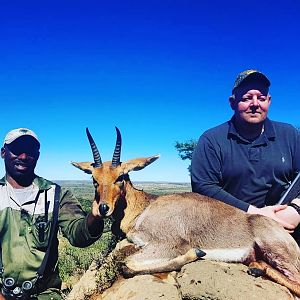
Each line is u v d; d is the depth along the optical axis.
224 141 1.71
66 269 3.10
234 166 1.69
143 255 1.45
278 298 1.24
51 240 1.53
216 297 1.23
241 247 1.46
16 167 1.52
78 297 1.45
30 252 1.50
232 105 1.75
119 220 1.62
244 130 1.69
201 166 1.73
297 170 1.70
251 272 1.34
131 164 1.60
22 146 1.51
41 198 1.55
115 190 1.55
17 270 1.49
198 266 1.33
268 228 1.46
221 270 1.33
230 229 1.48
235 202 1.61
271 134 1.69
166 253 1.46
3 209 1.51
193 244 1.49
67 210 1.60
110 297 1.32
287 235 1.45
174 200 1.56
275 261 1.42
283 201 1.60
